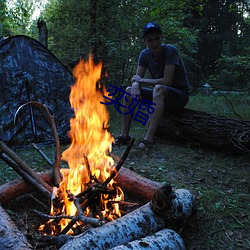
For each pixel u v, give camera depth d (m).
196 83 12.07
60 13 7.04
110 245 1.46
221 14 14.70
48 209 2.22
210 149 3.71
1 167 3.08
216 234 1.92
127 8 6.40
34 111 3.96
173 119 3.97
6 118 3.75
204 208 2.23
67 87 4.39
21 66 4.02
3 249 1.45
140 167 3.07
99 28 6.59
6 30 8.33
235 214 2.14
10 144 3.71
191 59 11.10
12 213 2.12
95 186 1.95
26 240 1.53
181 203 1.77
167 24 6.50
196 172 2.96
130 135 4.33
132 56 6.78
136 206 2.22
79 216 1.67
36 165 3.15
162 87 3.61
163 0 6.04
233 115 5.50
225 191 2.54
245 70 9.06
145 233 1.60
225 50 14.60
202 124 3.72
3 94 3.81
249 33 14.87
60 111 4.21
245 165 3.15
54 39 7.37
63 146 3.93
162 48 3.71
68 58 7.33
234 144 3.35
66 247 1.38
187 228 1.99
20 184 2.19
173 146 3.82
